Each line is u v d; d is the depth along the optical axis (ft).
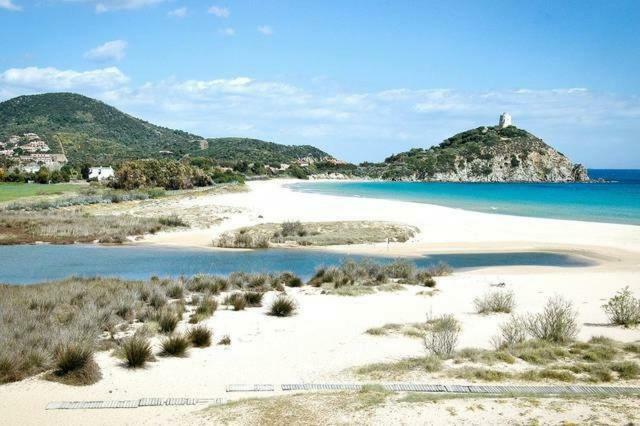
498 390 35.91
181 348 46.34
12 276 93.91
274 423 30.66
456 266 104.63
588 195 350.64
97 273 96.99
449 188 459.73
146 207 201.36
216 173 393.50
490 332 53.83
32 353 42.60
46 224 150.51
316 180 655.76
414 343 49.57
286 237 137.59
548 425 28.68
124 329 55.31
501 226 158.71
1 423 31.71
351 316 61.62
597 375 38.65
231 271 99.50
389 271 91.71
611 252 120.06
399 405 32.48
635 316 58.34
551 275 91.76
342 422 30.35
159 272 98.27
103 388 38.17
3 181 357.20
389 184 568.41
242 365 43.52
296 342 50.42
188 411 33.68
